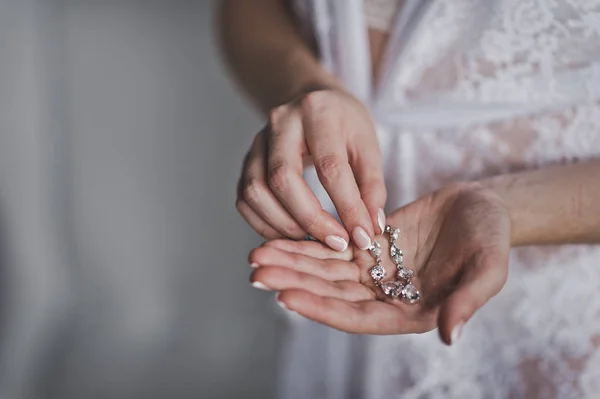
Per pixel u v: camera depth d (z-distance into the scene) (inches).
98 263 48.8
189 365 48.7
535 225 18.6
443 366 21.9
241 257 49.2
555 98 19.7
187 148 47.5
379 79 21.7
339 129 18.1
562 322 20.6
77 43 45.5
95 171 47.5
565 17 19.0
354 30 21.4
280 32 23.8
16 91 45.5
